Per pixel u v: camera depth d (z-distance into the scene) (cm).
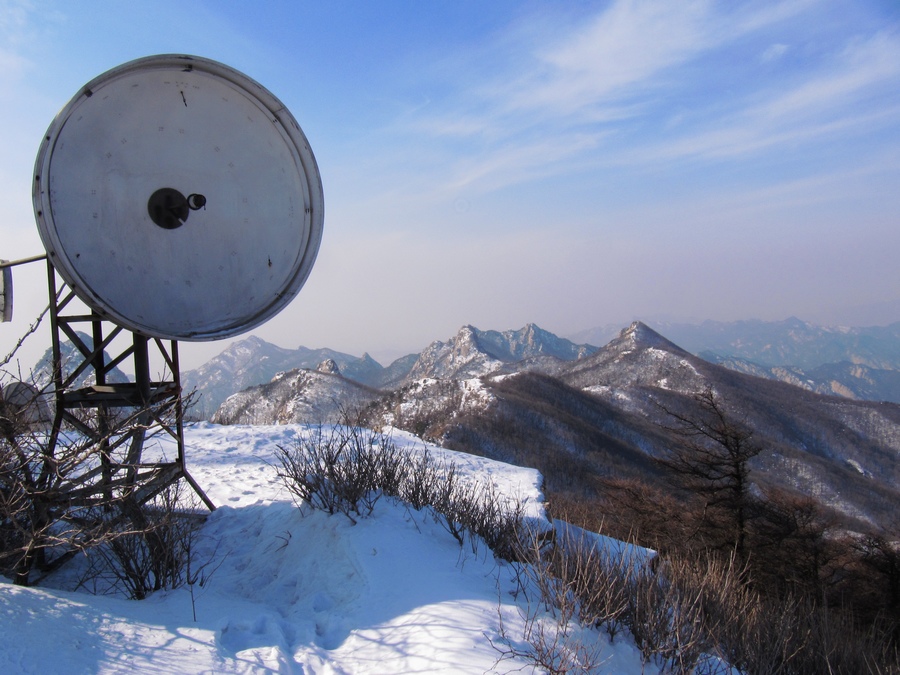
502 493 698
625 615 316
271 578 382
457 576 343
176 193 384
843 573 1758
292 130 398
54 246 340
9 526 335
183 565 394
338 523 402
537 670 249
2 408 305
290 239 412
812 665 357
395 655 259
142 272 381
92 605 281
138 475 442
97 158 359
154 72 362
